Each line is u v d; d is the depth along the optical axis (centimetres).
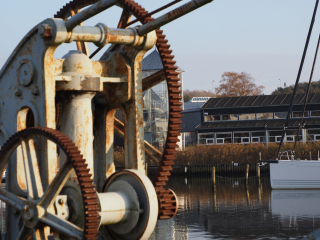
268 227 2308
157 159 893
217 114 6800
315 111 6328
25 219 689
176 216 2659
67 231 642
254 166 5166
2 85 779
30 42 729
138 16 781
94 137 847
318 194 3431
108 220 689
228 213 2739
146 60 5856
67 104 764
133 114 793
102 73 802
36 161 706
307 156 4647
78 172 623
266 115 6588
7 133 770
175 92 773
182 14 666
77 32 702
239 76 10725
